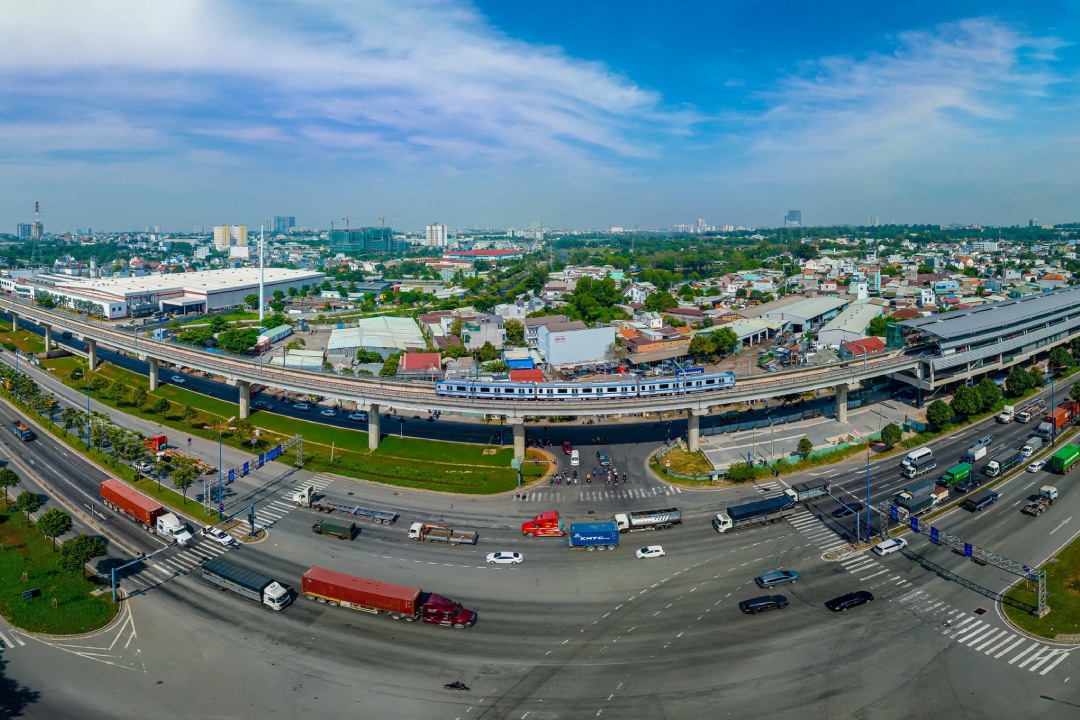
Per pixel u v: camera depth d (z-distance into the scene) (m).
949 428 183.00
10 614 99.56
